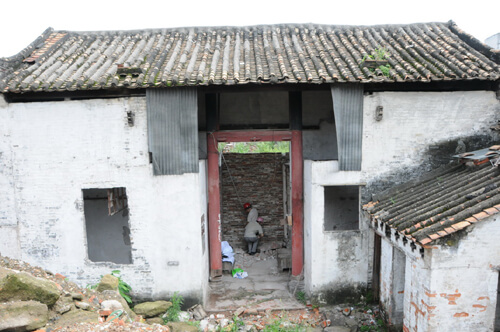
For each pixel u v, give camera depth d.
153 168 8.30
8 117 8.15
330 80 7.84
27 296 5.50
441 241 5.77
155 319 8.02
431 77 7.80
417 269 6.28
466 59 8.62
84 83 7.81
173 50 9.63
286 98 10.75
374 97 8.40
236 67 8.34
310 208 8.78
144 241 8.55
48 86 7.75
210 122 9.71
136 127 8.24
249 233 12.72
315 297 8.86
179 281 8.66
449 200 6.52
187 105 8.14
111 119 8.22
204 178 9.53
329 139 10.50
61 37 10.27
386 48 9.45
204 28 10.82
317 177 8.56
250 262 12.17
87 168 8.34
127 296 8.35
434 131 8.60
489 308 5.99
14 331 5.06
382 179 8.66
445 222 5.75
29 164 8.30
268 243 13.56
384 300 7.93
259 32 10.68
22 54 9.05
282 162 13.30
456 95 8.50
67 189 8.38
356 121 8.36
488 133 8.62
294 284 9.91
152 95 8.05
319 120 10.48
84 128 8.23
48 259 8.58
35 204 8.42
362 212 8.73
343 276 8.87
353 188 12.12
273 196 13.52
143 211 8.48
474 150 8.66
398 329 7.64
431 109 8.53
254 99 10.71
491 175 6.78
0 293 5.36
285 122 10.84
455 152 8.66
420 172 8.68
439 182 7.87
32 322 5.16
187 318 8.23
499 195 5.80
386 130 8.54
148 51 9.47
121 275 8.63
